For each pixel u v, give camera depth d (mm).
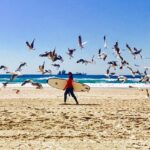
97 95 41062
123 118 19406
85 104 27844
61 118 19281
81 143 13195
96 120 18625
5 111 22281
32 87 59906
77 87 31359
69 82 27484
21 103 28219
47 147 12500
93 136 14523
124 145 12938
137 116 20234
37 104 27484
